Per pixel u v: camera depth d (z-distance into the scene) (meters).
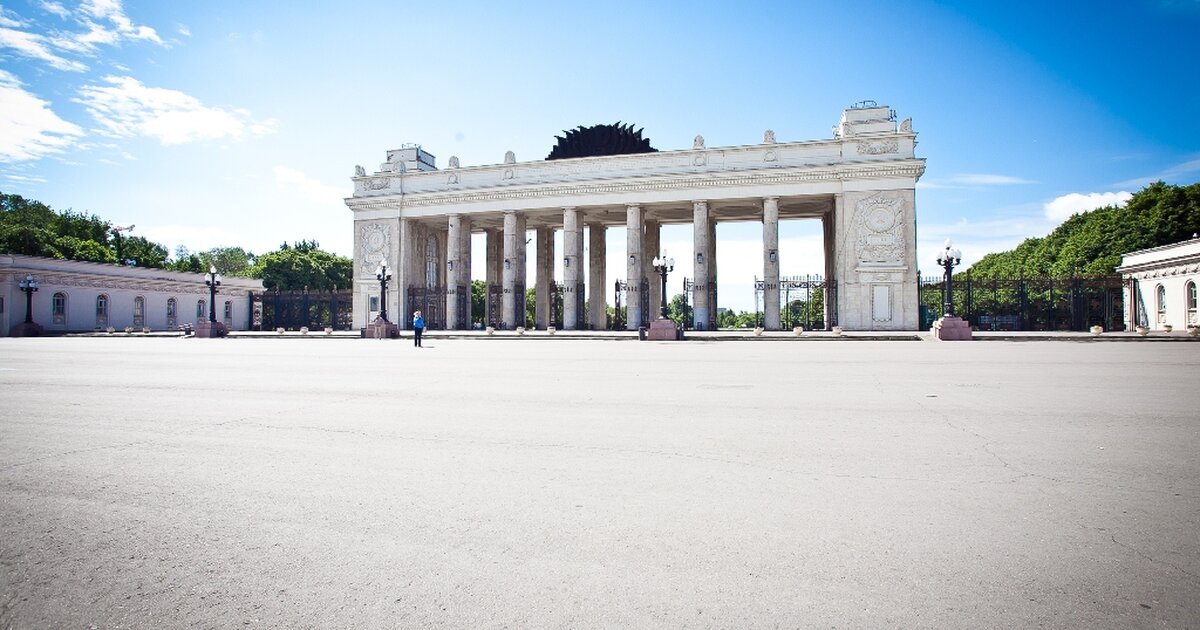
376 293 64.44
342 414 10.99
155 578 4.60
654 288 68.75
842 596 4.17
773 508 5.83
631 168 58.22
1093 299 57.84
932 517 5.57
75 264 61.66
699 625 3.84
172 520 5.72
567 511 5.81
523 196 60.38
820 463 7.38
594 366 20.56
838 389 13.88
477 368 20.00
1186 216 62.62
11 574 4.69
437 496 6.29
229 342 41.41
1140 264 51.22
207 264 136.88
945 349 28.61
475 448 8.31
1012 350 27.47
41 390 14.56
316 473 7.16
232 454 8.09
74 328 61.38
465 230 64.50
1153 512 5.67
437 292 65.38
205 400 12.80
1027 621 3.84
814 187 53.22
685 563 4.69
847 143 52.78
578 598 4.19
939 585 4.30
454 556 4.87
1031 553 4.80
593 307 71.19
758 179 54.38
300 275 96.31
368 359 24.39
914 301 50.78
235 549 5.06
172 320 71.69
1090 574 4.45
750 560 4.72
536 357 25.36
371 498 6.25
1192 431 9.07
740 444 8.39
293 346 35.50
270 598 4.27
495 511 5.83
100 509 6.03
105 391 14.33
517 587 4.36
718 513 5.72
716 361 22.41
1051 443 8.34
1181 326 46.38
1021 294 52.06
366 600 4.21
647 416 10.57
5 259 56.31
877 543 5.00
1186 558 4.70
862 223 51.94
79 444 8.73
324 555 4.92
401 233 64.38
